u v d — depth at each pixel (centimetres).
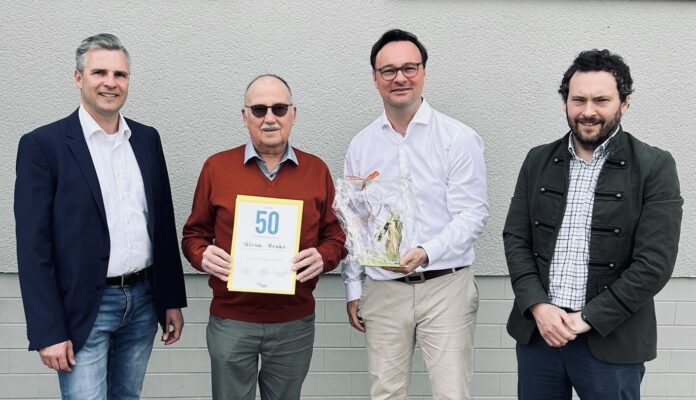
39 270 246
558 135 349
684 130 349
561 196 250
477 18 341
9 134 336
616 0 340
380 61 282
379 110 345
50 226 252
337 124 345
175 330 294
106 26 333
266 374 290
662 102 347
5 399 352
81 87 259
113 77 254
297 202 269
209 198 282
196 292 356
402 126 295
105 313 263
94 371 262
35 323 245
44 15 330
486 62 344
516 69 345
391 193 272
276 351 282
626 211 238
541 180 258
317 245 287
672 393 365
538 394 265
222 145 343
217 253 266
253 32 337
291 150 283
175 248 289
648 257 233
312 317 290
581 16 342
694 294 359
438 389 294
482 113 347
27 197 248
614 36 343
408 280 293
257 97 267
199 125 341
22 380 352
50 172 252
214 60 338
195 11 334
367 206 272
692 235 354
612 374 245
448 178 289
